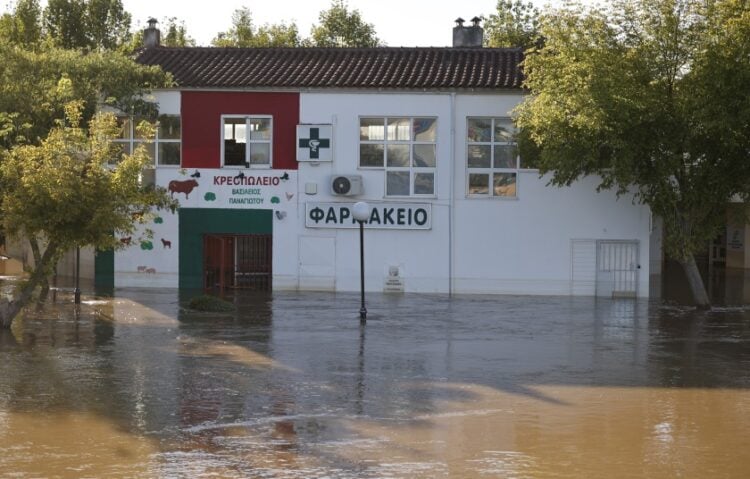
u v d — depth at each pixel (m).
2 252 39.78
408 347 20.73
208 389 16.03
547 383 16.83
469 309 28.19
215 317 25.62
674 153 27.27
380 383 16.69
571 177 28.56
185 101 32.75
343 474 11.32
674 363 18.95
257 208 32.91
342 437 13.02
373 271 32.72
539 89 28.53
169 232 33.19
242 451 12.29
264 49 35.41
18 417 13.98
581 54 27.19
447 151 32.28
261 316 25.95
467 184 32.38
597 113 26.12
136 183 22.92
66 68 30.48
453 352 20.12
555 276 32.25
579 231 32.09
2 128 26.31
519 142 30.41
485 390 16.17
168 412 14.39
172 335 22.12
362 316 24.92
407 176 32.50
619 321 25.70
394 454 12.19
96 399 15.20
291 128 32.66
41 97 28.84
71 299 29.36
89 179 21.81
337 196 32.66
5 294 30.00
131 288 33.09
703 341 22.02
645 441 12.89
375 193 32.59
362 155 32.59
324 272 32.84
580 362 19.02
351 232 32.69
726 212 29.00
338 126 32.47
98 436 12.98
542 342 21.70
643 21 27.30
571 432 13.37
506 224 32.28
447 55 34.56
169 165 33.00
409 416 14.25
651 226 34.28
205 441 12.77
